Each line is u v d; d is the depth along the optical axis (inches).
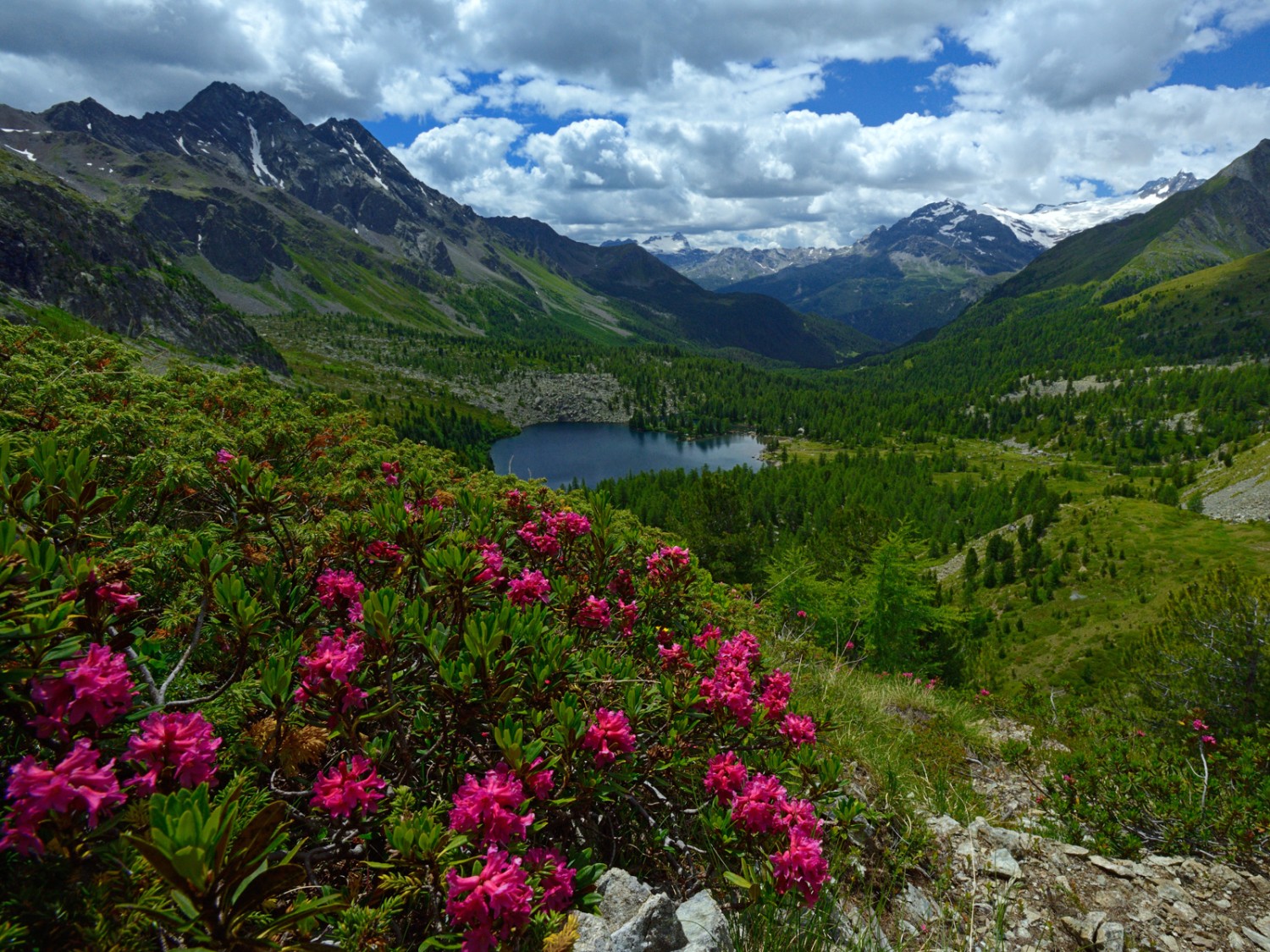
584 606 157.9
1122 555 2824.8
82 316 5147.6
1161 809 261.6
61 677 67.3
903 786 232.4
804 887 107.3
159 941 65.5
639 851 134.0
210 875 55.4
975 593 3117.6
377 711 100.9
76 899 62.5
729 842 120.3
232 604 97.4
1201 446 7514.8
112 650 87.9
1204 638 568.1
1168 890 198.7
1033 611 2723.9
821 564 1306.6
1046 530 3294.8
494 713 107.7
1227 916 188.5
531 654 113.0
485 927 74.6
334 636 111.8
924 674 807.1
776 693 155.1
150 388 221.6
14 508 100.7
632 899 111.1
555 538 177.2
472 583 123.6
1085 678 2127.2
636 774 120.6
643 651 172.7
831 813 167.3
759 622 288.0
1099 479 6712.6
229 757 93.7
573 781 108.7
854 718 288.7
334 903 62.2
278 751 92.6
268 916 74.9
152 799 59.6
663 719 142.3
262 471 148.3
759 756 150.7
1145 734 410.0
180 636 115.3
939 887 183.2
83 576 86.5
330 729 94.8
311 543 139.9
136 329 5511.8
